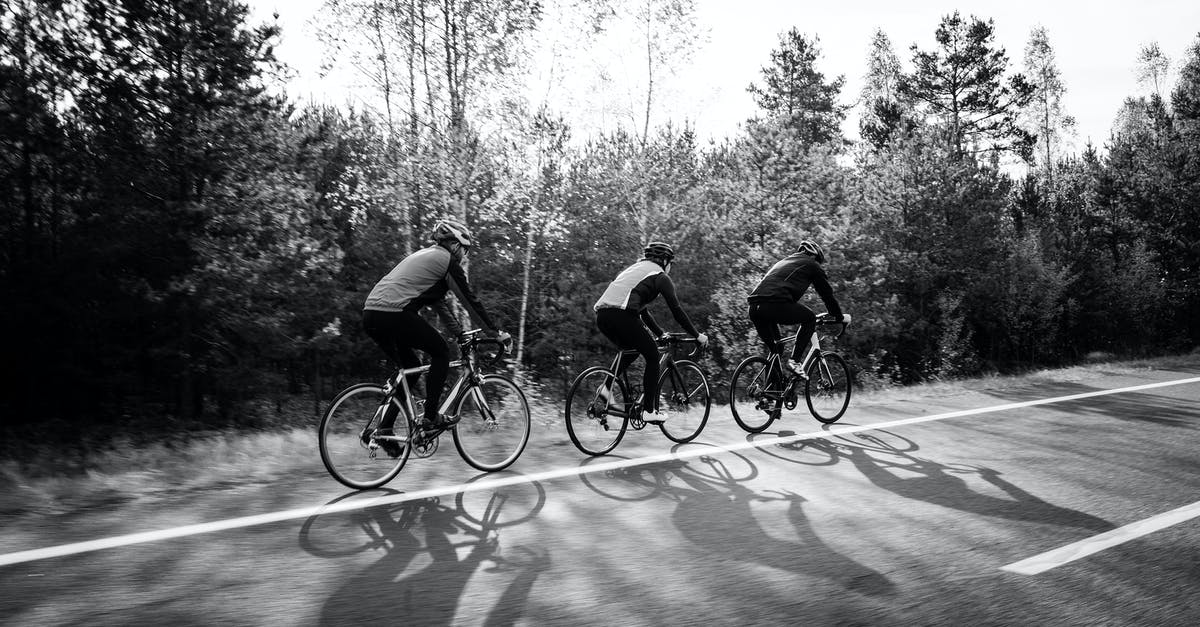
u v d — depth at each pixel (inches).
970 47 1583.4
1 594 129.0
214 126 554.3
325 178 719.7
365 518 175.6
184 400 638.5
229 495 190.4
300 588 134.9
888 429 295.3
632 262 736.3
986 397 379.9
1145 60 1838.1
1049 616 127.3
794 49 1684.3
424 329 219.1
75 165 533.3
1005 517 182.1
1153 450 256.4
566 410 248.2
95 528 162.4
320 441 199.9
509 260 691.4
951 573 146.3
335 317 654.5
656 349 263.6
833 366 322.7
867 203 936.9
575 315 725.9
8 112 492.7
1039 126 1790.1
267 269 575.5
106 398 618.2
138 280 553.0
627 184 745.0
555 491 202.4
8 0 508.7
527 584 138.9
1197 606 131.4
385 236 688.4
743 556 154.9
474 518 177.6
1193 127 1242.0
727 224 756.0
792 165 775.1
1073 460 241.6
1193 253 1128.2
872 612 128.6
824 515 183.6
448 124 607.5
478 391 232.4
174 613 123.3
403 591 134.5
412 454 238.8
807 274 315.9
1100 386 420.8
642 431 285.7
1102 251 1173.1
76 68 521.0
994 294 1007.0
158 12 539.8
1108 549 159.8
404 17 608.1
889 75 1715.1
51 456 326.6
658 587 138.5
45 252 565.6
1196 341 1159.0
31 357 573.0
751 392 303.1
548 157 635.5
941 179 976.3
